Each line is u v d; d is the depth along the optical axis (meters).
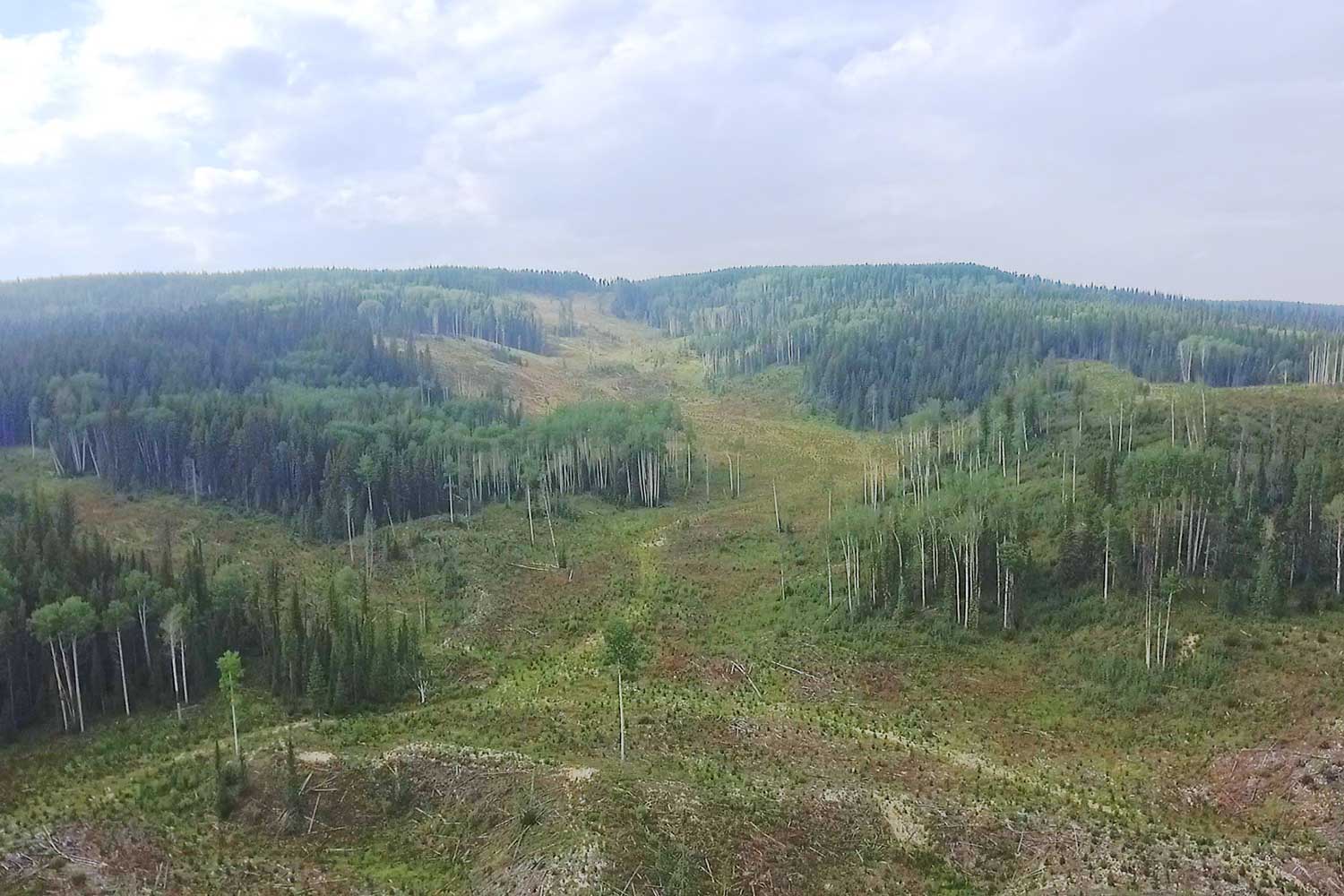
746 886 48.59
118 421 143.75
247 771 60.88
